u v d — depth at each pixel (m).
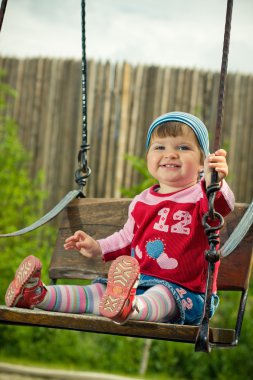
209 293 2.57
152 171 3.17
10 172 7.64
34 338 6.72
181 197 3.09
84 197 3.61
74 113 8.02
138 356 6.64
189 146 3.11
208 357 6.52
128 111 7.83
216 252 2.59
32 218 7.40
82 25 3.49
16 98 8.23
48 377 5.77
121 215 3.51
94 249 3.25
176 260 3.00
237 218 3.28
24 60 8.23
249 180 7.70
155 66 7.81
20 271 2.79
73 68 8.08
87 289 3.01
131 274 2.58
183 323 2.89
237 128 7.73
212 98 7.77
